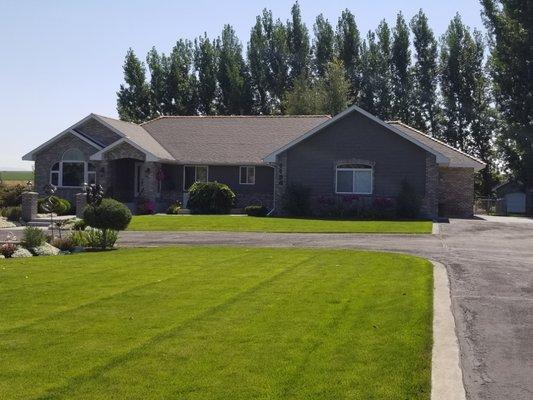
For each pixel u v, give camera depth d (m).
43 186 38.41
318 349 7.35
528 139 48.97
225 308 9.56
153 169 37.12
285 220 29.36
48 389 6.11
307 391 6.02
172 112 65.69
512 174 53.00
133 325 8.55
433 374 6.59
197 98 65.69
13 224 28.91
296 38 66.19
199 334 8.05
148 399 5.85
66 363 6.90
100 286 11.60
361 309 9.42
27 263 15.16
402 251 17.75
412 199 32.47
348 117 33.81
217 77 65.25
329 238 21.91
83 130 38.78
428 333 8.04
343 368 6.67
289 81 66.31
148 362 6.92
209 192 36.16
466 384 6.44
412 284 11.59
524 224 28.17
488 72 56.38
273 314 9.13
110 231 19.06
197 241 21.06
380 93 63.66
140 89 65.81
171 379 6.37
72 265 14.65
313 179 34.28
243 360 6.96
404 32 62.75
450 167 35.75
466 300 10.33
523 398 6.11
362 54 64.56
